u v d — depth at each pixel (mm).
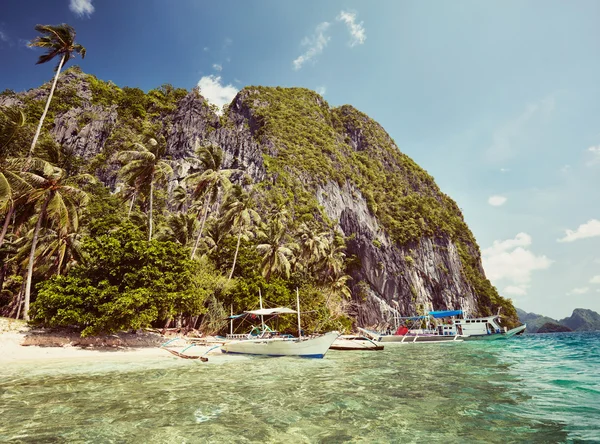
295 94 164875
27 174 23922
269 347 21578
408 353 26266
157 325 32375
